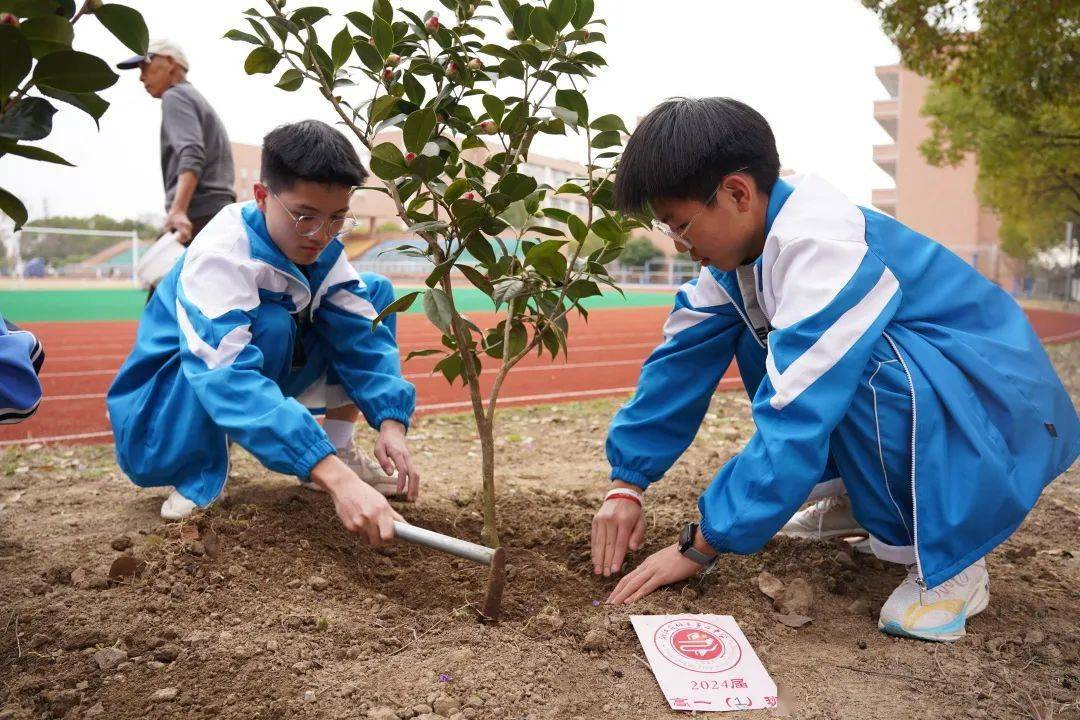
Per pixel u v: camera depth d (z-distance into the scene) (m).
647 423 2.19
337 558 2.15
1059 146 15.27
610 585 2.08
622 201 1.81
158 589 1.88
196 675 1.57
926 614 1.76
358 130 1.90
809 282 1.70
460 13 1.92
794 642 1.75
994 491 1.66
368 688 1.52
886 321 1.72
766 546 2.27
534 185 1.78
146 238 48.09
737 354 2.27
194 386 1.99
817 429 1.65
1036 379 1.80
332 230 2.17
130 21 1.23
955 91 15.82
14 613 1.78
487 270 1.98
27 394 1.91
